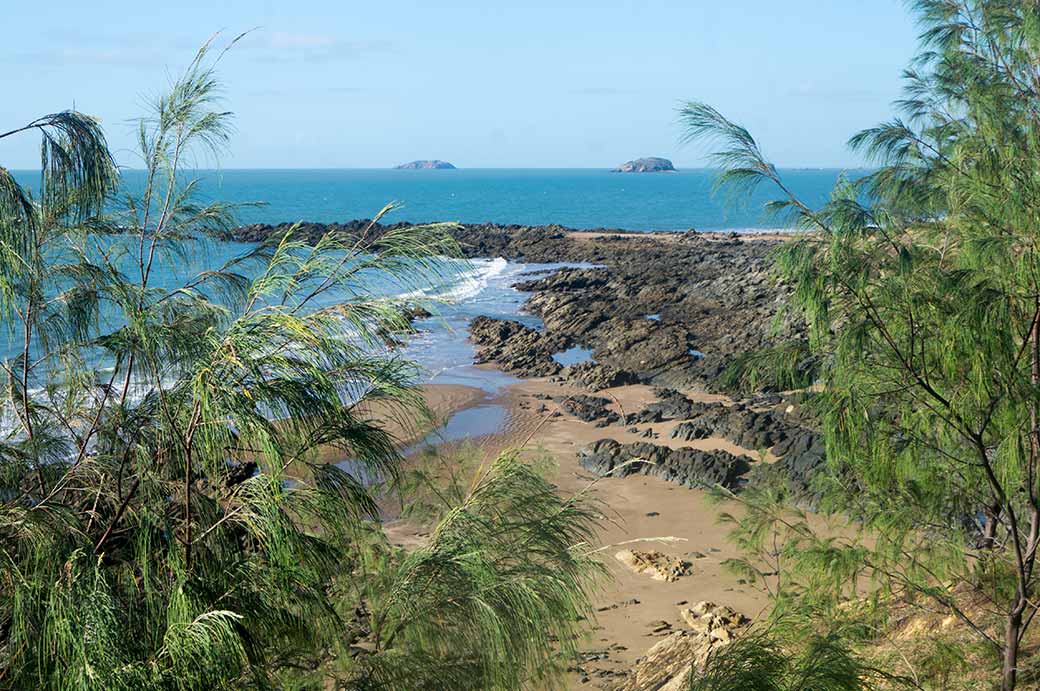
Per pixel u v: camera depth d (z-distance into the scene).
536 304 57.41
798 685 4.94
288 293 4.57
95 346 5.11
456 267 4.72
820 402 7.48
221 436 4.20
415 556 5.20
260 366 4.32
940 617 10.01
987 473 7.45
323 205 179.50
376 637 5.21
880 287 7.05
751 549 9.12
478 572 4.95
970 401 7.36
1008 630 7.89
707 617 16.52
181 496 4.67
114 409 4.80
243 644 4.19
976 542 8.84
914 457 7.67
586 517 6.04
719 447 28.89
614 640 16.23
